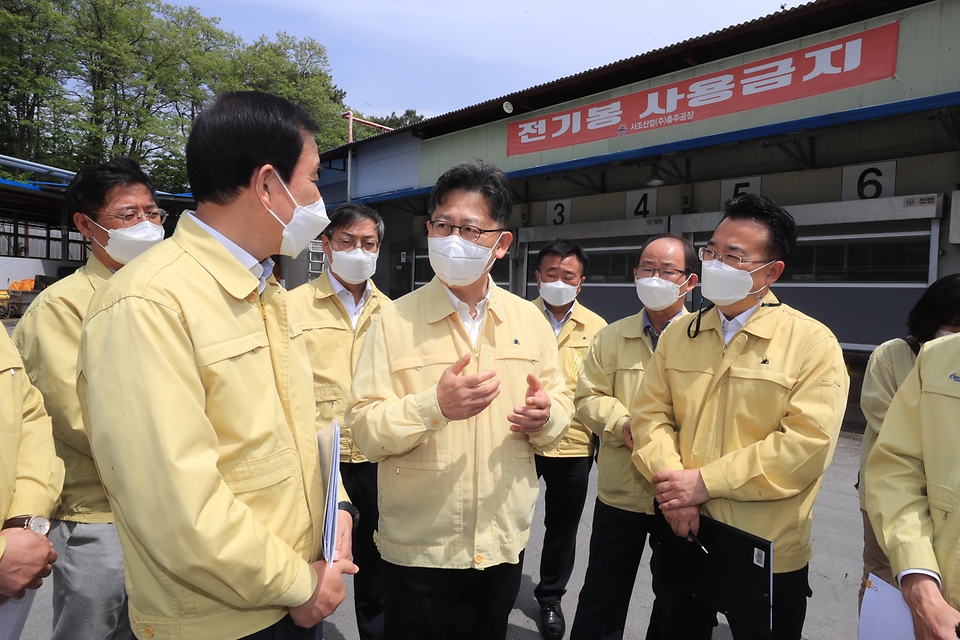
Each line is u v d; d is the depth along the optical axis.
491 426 1.71
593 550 2.38
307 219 1.23
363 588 2.59
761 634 1.62
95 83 22.75
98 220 2.08
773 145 8.08
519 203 11.62
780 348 1.83
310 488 1.32
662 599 2.07
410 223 13.88
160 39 23.23
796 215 7.85
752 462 1.73
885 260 7.22
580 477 2.81
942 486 1.36
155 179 23.41
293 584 1.13
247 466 1.16
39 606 2.81
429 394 1.53
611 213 10.20
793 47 7.42
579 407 2.57
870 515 1.48
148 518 1.00
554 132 10.52
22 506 1.48
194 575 1.02
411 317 1.79
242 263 1.23
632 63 9.15
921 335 2.17
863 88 6.89
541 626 2.73
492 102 11.19
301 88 27.84
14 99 21.48
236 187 1.17
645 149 8.29
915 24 6.47
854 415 6.65
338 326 2.79
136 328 1.04
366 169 14.70
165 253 1.16
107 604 1.85
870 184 7.32
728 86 8.09
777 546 1.79
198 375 1.09
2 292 15.71
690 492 1.78
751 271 1.84
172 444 1.01
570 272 3.20
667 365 2.04
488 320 1.79
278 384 1.30
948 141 6.80
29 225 17.91
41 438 1.63
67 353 1.85
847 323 7.51
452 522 1.66
